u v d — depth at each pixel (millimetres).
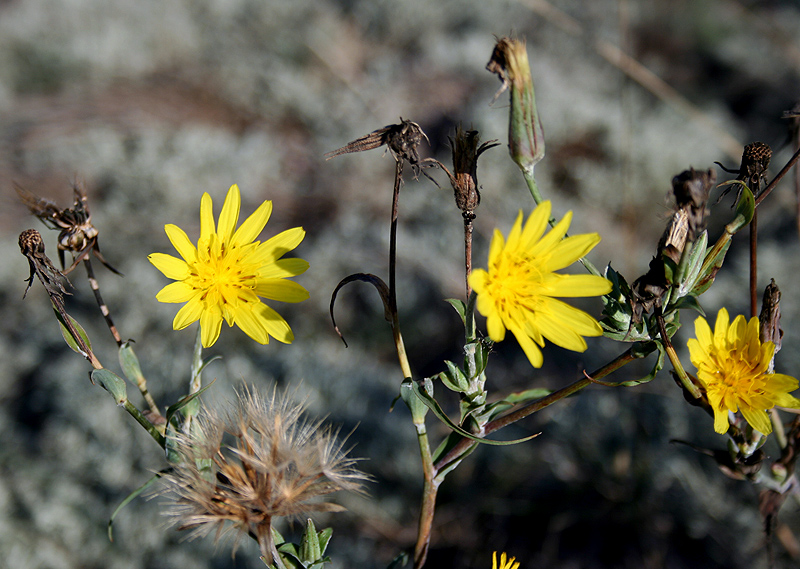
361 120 1498
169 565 825
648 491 834
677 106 837
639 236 1252
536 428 918
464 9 1844
